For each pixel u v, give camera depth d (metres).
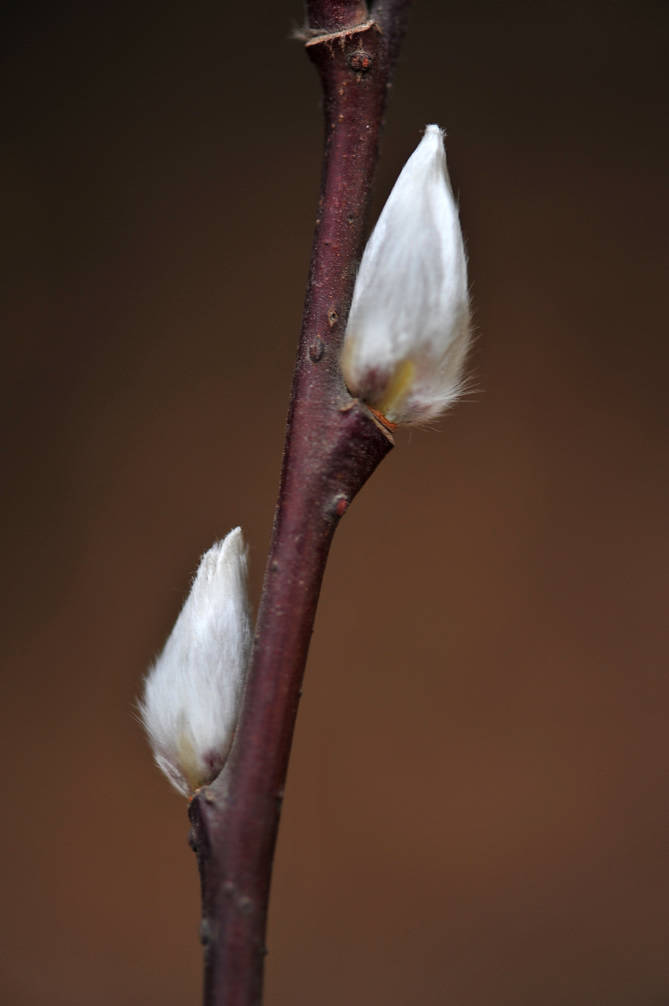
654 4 1.07
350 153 0.24
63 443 1.11
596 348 1.06
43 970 0.97
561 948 0.97
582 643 1.04
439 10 1.10
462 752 1.01
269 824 0.24
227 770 0.24
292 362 1.09
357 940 0.96
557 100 1.08
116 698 1.06
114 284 1.13
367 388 0.24
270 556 0.24
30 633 1.08
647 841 0.99
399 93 1.09
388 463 1.07
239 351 1.11
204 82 1.13
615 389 1.06
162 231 1.13
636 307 1.06
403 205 0.24
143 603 1.08
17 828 1.03
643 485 1.05
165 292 1.12
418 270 0.24
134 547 1.09
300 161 1.11
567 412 1.06
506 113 1.08
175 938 0.97
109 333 1.13
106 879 0.99
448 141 1.08
